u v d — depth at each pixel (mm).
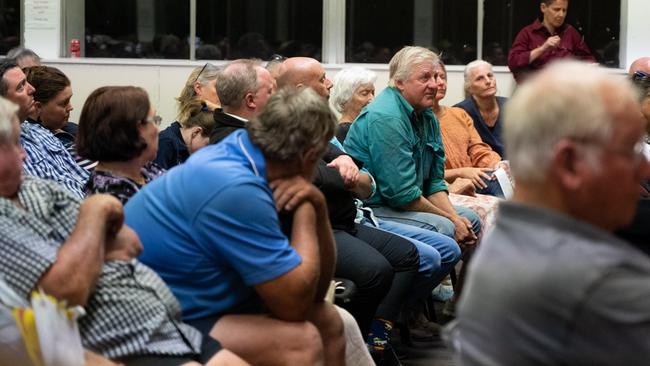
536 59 6945
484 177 5391
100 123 2855
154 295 2414
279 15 7828
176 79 7578
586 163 1551
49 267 2148
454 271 5070
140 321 2352
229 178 2570
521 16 7785
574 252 1532
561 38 6988
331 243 2822
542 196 1606
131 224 2654
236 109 3639
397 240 3990
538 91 1586
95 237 2232
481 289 1627
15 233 2180
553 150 1562
